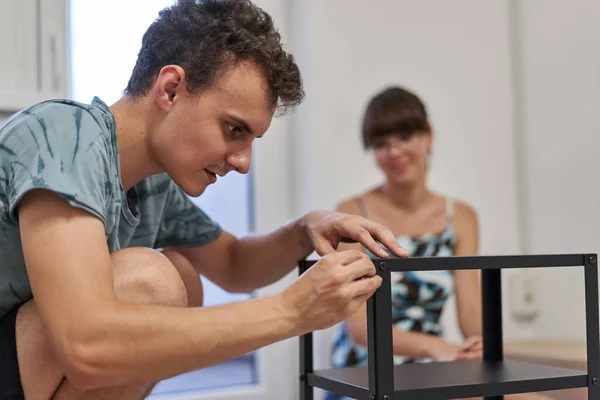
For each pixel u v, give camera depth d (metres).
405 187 1.84
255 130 0.91
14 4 1.40
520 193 2.02
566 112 1.86
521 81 2.02
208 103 0.89
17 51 1.40
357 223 1.02
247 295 1.85
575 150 1.83
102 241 0.79
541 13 1.95
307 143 1.81
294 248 1.17
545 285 1.93
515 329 1.95
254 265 1.22
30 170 0.79
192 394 1.75
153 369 0.75
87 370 0.73
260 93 0.90
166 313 0.76
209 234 1.25
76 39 1.67
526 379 0.92
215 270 1.28
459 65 1.95
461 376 0.95
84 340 0.73
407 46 1.89
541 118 1.94
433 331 1.75
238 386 1.84
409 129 1.84
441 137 1.90
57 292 0.74
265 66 0.90
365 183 1.83
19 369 0.83
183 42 0.91
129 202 1.08
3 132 0.85
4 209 0.82
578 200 1.82
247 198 1.88
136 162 0.96
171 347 0.75
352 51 1.84
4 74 1.39
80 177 0.79
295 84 0.95
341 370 1.06
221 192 1.85
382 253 0.95
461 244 1.87
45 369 0.83
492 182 1.96
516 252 1.98
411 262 0.85
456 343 1.72
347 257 0.82
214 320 0.77
